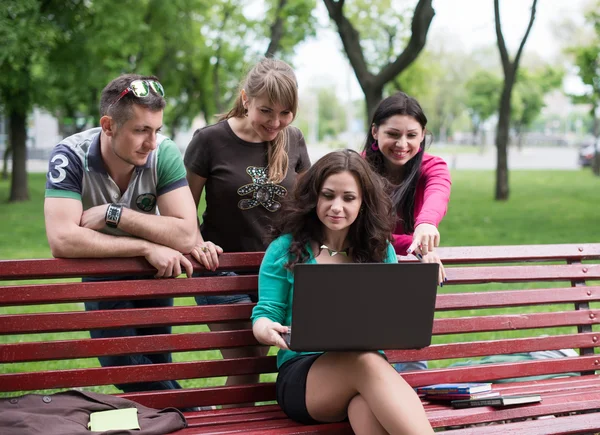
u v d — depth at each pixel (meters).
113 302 3.49
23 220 14.87
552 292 3.73
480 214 15.76
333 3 14.15
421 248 3.33
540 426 3.16
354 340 2.84
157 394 3.12
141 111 2.93
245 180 3.59
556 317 3.73
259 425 3.03
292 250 3.13
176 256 3.13
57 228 3.03
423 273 2.85
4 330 2.96
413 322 2.89
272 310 3.12
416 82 27.67
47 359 3.00
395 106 3.61
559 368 3.69
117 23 17.02
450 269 3.54
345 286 2.78
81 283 3.05
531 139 83.69
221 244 3.70
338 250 3.25
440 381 3.47
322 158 3.13
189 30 21.48
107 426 2.82
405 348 2.93
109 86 2.99
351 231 3.24
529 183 25.86
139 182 3.21
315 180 3.11
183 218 3.21
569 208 16.80
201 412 3.19
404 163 3.69
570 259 3.79
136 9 17.77
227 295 3.29
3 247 10.88
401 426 2.70
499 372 3.57
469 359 5.36
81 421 2.82
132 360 3.44
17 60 14.95
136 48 19.16
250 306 3.28
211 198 3.65
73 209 3.07
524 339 3.64
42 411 2.79
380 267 2.79
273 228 3.27
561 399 3.32
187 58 24.09
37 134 49.97
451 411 3.17
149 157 3.21
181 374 3.17
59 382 3.02
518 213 15.88
